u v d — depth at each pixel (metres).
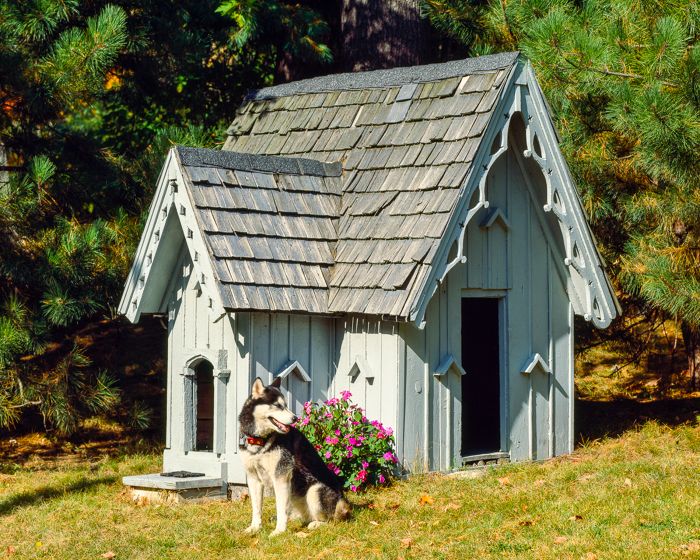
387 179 10.30
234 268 9.80
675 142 9.80
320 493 9.14
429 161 10.16
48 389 10.69
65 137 11.43
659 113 9.71
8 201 10.61
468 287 10.25
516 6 11.30
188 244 9.88
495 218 10.33
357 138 10.62
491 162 10.05
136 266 10.17
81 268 10.62
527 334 10.55
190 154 10.01
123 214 11.10
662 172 10.24
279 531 9.07
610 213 11.02
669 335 13.19
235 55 13.59
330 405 9.95
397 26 13.16
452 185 9.94
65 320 10.58
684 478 9.53
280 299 9.88
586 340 11.99
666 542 8.60
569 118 10.92
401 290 9.78
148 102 13.10
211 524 9.35
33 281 10.70
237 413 9.91
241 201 10.04
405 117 10.48
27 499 10.02
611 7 10.65
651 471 9.73
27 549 9.10
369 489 9.77
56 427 11.70
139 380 12.52
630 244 10.63
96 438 11.62
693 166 9.95
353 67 13.27
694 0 10.02
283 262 10.01
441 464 10.12
